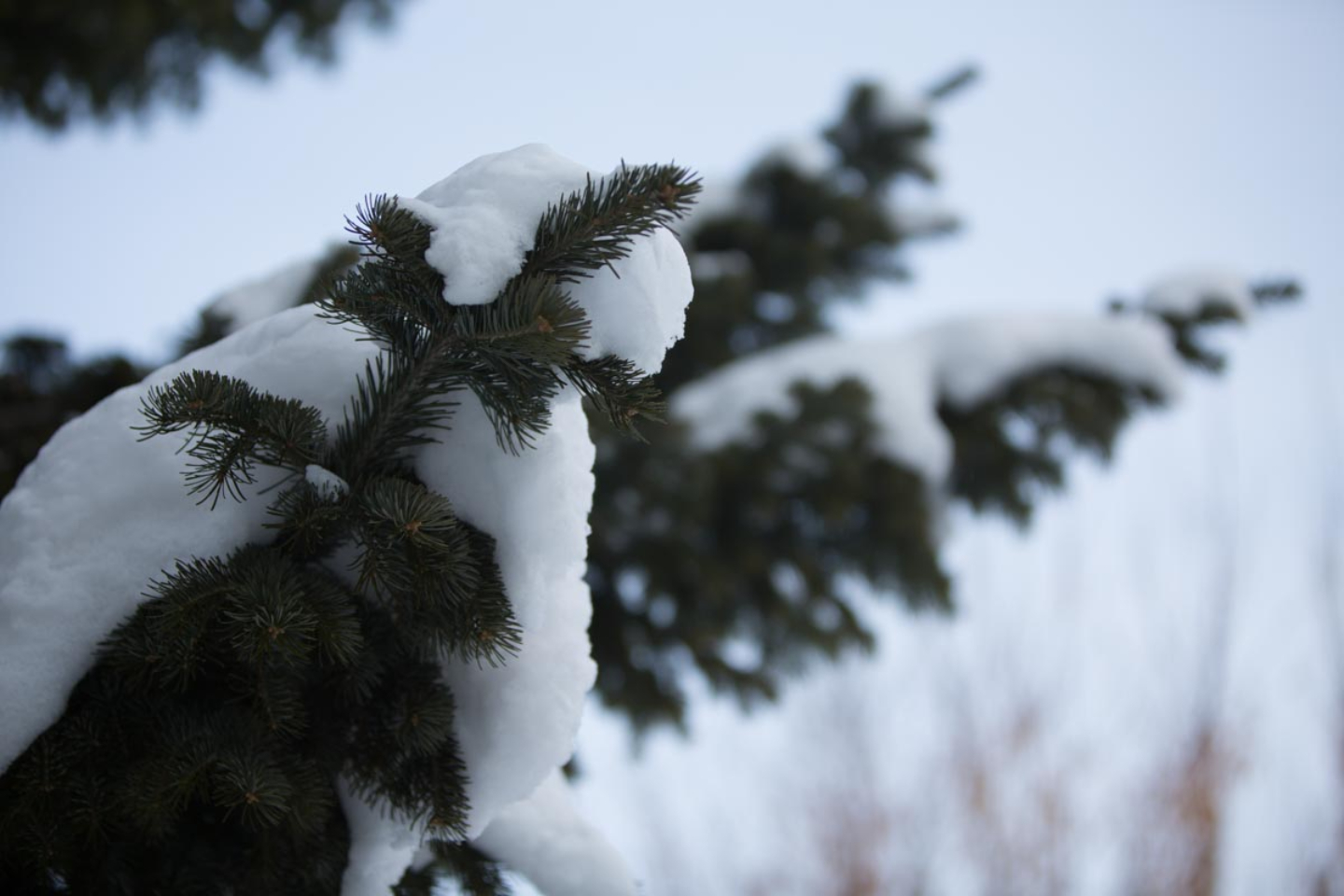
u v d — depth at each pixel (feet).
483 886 4.01
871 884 19.99
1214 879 18.38
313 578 3.68
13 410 4.91
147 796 3.56
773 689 8.61
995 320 8.57
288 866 3.73
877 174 11.84
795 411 7.87
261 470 3.72
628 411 3.60
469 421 3.72
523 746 3.75
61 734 3.64
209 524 3.70
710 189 11.32
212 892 3.70
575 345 3.49
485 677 3.76
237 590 3.59
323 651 3.65
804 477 8.13
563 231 3.54
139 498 3.72
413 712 3.69
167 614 3.57
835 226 11.40
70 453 3.78
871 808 20.38
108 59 10.50
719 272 10.36
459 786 3.73
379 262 3.59
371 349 3.80
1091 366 8.31
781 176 11.38
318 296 3.64
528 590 3.68
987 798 19.56
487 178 3.62
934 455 8.07
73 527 3.70
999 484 8.87
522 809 4.07
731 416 8.34
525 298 3.50
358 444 3.71
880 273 11.85
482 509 3.70
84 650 3.65
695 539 8.20
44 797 3.59
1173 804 18.70
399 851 3.84
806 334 11.32
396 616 3.71
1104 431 8.38
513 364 3.59
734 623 8.68
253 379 3.79
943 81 11.67
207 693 3.69
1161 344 8.18
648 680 8.11
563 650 3.80
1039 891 19.22
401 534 3.60
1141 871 18.62
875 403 8.10
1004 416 8.54
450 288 3.51
